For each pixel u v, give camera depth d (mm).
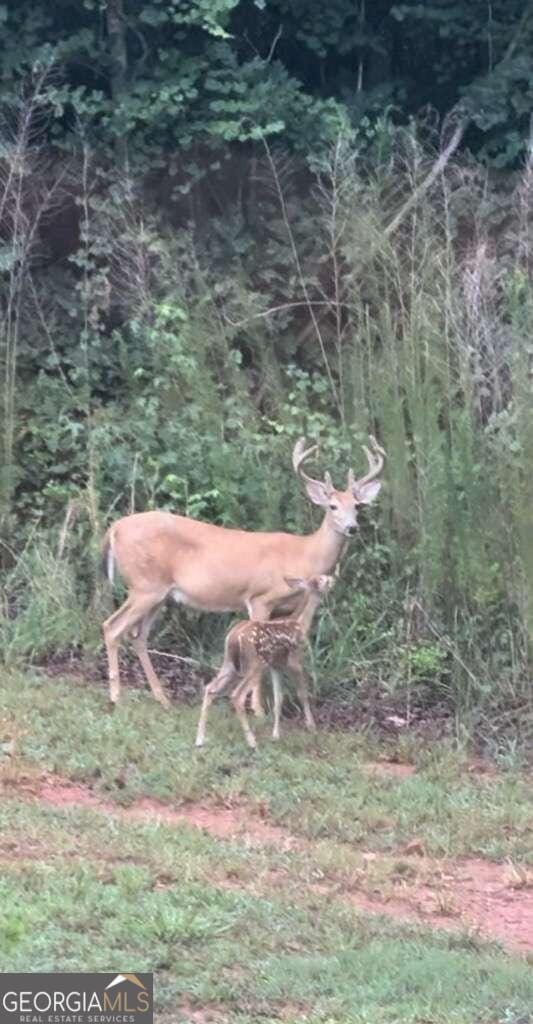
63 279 17422
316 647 13891
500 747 12953
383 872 9781
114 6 17781
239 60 19453
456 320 14914
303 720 13188
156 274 16156
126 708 12680
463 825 10922
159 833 9852
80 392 16031
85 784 11094
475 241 16672
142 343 16312
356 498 13352
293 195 18047
